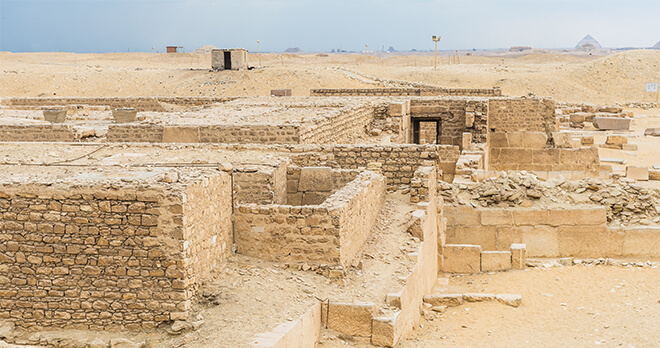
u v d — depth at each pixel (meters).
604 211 18.78
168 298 10.41
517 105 32.12
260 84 56.81
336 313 11.32
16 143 18.91
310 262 12.27
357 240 13.48
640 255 18.62
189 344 9.73
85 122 27.56
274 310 10.62
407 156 17.08
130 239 10.40
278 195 14.92
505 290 16.30
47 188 10.45
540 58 177.00
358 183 14.37
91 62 110.62
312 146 17.42
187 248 10.45
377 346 11.26
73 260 10.54
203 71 61.34
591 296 15.69
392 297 11.91
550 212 18.86
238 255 12.46
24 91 58.19
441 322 14.22
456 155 22.45
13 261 10.65
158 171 11.95
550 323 14.09
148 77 60.19
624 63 75.06
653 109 62.00
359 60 144.50
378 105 29.23
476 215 19.08
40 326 10.68
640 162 35.56
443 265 18.08
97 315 10.57
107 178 10.92
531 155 30.98
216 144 17.89
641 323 13.84
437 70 75.44
